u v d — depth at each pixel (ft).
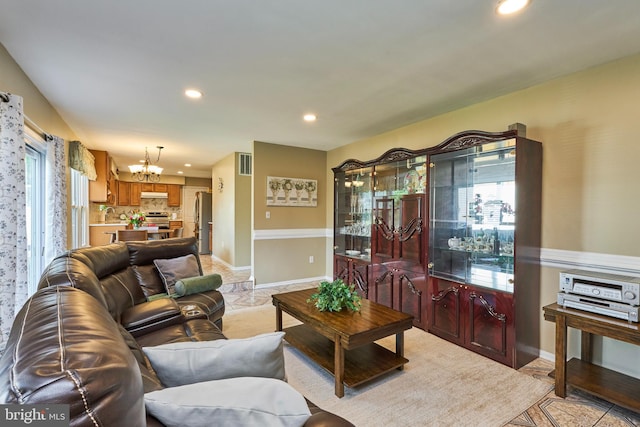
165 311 7.23
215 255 24.93
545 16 5.74
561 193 8.41
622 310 6.22
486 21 5.90
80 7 5.45
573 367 7.49
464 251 9.95
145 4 5.39
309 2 5.36
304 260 17.83
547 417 6.21
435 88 9.14
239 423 2.77
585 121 7.95
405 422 6.07
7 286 6.14
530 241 8.55
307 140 15.83
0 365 2.17
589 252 7.89
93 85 8.84
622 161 7.37
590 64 7.66
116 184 28.71
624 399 6.24
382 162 12.57
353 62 7.55
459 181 10.21
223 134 14.57
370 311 8.26
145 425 2.26
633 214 7.21
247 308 13.20
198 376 3.49
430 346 9.45
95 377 1.92
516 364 8.14
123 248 9.27
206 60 7.45
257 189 16.21
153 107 10.73
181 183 31.76
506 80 8.58
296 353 9.07
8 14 5.62
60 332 2.45
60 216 10.09
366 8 5.53
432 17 5.79
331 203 18.10
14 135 6.26
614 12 5.61
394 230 11.91
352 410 6.44
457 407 6.54
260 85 8.91
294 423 2.86
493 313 8.59
